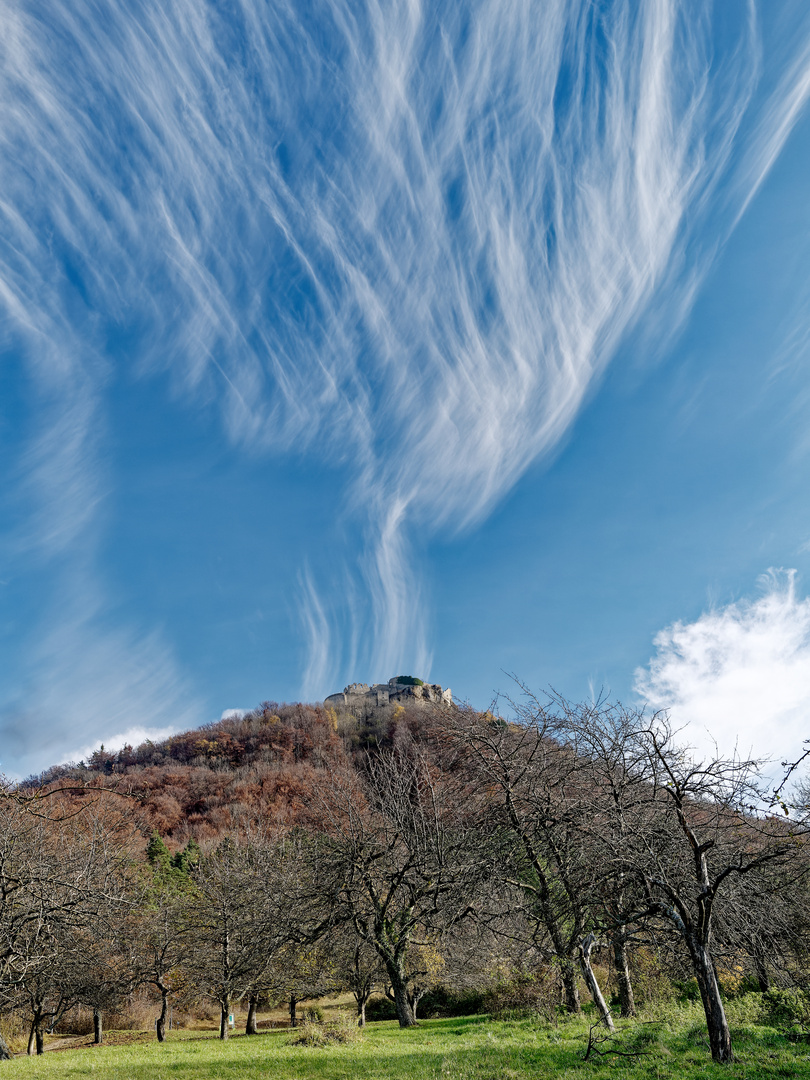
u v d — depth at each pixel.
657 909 11.90
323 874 24.55
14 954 18.45
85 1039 35.22
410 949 28.53
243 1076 13.35
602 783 14.17
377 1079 11.67
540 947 17.27
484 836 18.12
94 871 22.97
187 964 32.66
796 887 13.55
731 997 18.89
